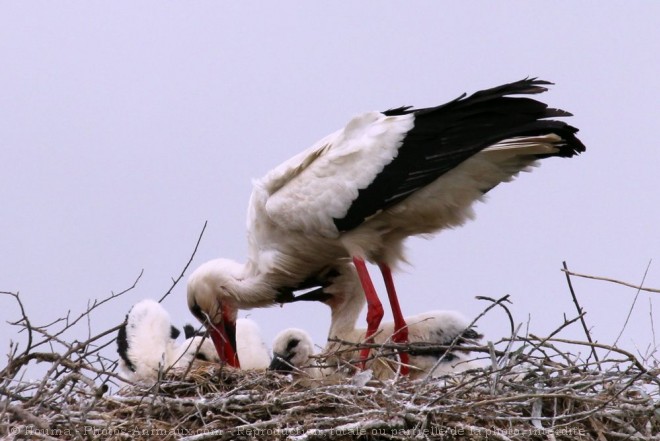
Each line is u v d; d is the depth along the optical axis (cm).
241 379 1356
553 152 1512
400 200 1562
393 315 1628
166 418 1245
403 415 1165
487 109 1512
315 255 1659
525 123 1495
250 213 1680
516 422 1205
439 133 1534
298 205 1597
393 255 1639
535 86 1495
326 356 1383
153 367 1603
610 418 1221
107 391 1256
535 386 1252
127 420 1206
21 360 1220
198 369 1424
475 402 1184
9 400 1158
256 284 1705
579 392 1237
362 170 1565
